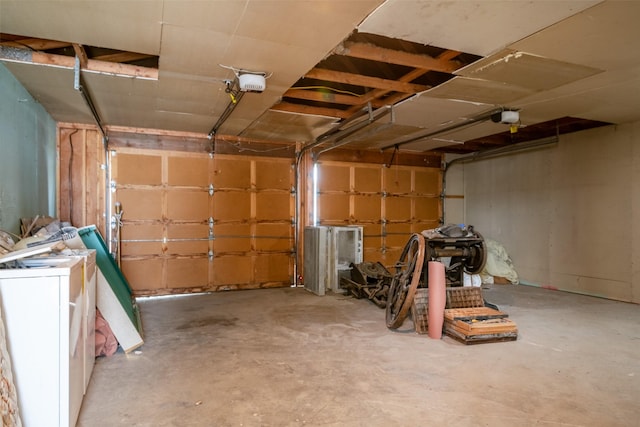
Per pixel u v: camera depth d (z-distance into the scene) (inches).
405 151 301.3
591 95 160.1
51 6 91.4
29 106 155.9
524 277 272.5
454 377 114.1
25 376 75.5
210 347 138.9
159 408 95.3
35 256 96.0
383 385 108.7
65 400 77.7
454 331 148.9
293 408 95.8
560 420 90.7
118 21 98.7
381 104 176.1
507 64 126.8
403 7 91.6
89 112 186.2
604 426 88.2
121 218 220.5
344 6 91.2
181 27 101.8
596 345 141.6
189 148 234.5
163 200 229.3
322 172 271.9
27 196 153.4
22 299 75.6
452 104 173.2
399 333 156.7
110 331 131.0
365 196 286.2
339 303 209.5
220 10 93.1
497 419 91.2
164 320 174.9
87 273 102.8
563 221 247.6
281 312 189.9
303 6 91.1
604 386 108.4
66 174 209.5
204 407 96.1
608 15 95.0
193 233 235.9
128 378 112.3
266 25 100.7
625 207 215.2
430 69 132.1
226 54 118.9
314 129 221.0
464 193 323.9
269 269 254.7
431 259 172.6
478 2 89.4
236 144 246.7
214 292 239.5
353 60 147.7
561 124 227.3
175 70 131.6
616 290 218.4
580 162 238.4
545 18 96.7
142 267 225.5
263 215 253.6
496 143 285.3
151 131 225.8
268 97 160.6
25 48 122.4
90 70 132.0
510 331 145.9
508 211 286.0
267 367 121.0
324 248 231.0
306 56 120.1
